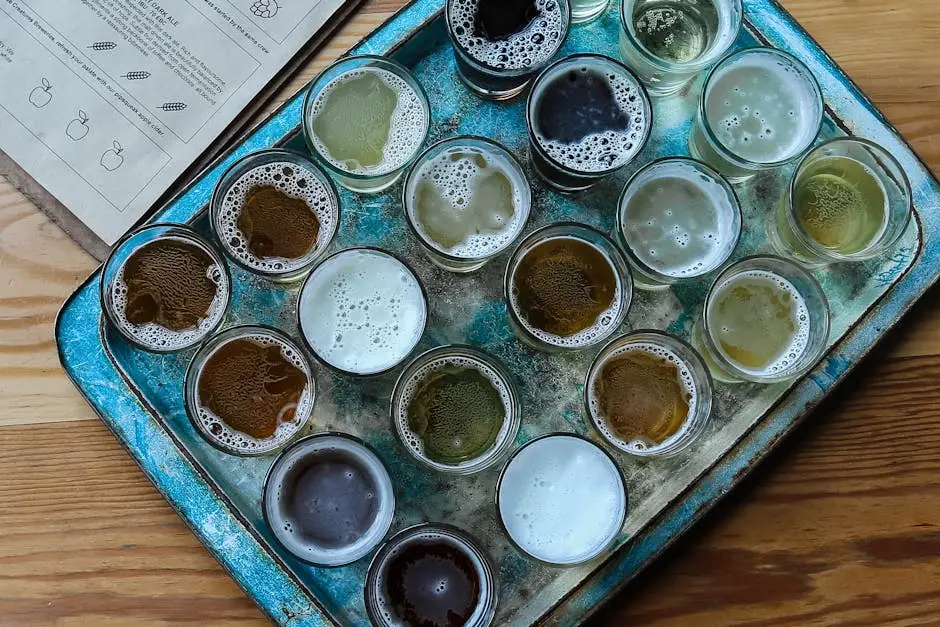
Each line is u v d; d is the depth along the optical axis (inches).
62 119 22.7
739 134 22.4
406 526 21.3
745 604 22.3
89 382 21.4
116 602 22.0
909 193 21.1
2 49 22.8
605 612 22.1
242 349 21.4
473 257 21.3
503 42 22.3
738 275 21.9
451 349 21.1
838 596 22.4
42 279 22.5
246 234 21.8
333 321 21.8
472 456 21.3
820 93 21.8
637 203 22.1
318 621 20.9
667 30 22.6
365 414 21.5
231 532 21.1
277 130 22.0
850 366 21.6
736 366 21.2
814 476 22.6
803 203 22.2
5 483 22.2
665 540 21.1
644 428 21.6
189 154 22.7
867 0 23.5
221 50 22.9
